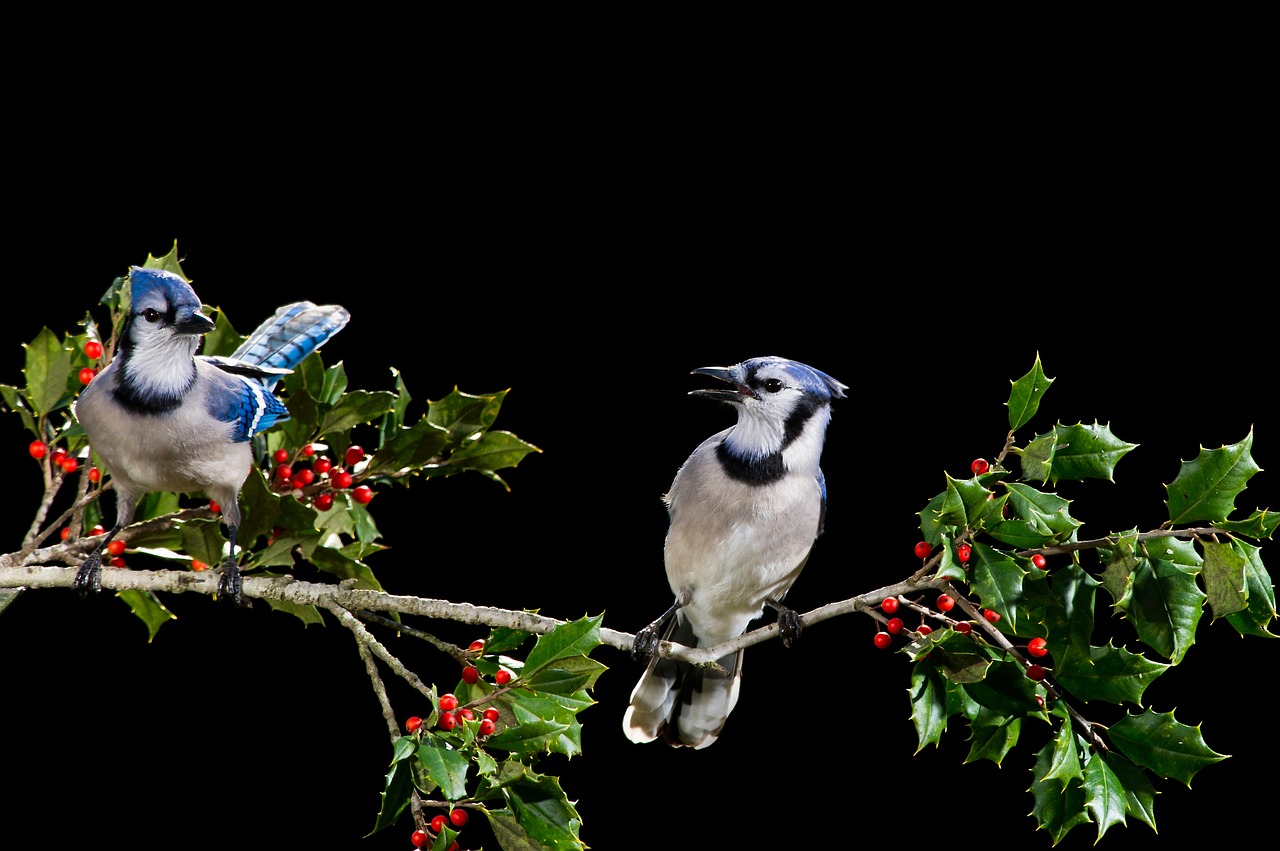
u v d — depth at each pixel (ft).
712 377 32.91
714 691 34.19
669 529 33.40
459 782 25.94
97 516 37.04
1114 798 25.57
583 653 27.20
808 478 32.76
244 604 31.68
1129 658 26.18
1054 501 26.35
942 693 26.84
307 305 37.17
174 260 36.45
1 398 35.19
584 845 26.76
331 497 35.04
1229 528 26.76
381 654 29.84
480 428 34.88
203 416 31.60
